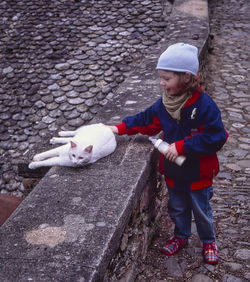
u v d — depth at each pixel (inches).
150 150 101.0
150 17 365.7
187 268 100.7
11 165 283.3
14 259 62.8
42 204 78.3
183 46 78.9
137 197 86.4
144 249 102.0
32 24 381.4
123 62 324.5
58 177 90.1
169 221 122.5
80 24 371.6
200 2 333.4
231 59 305.4
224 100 235.3
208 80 265.7
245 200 134.7
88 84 314.0
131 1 390.6
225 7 453.1
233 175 154.6
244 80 265.0
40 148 114.0
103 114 128.0
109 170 91.7
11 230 70.4
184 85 79.6
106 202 77.9
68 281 57.9
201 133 82.0
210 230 99.2
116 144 106.0
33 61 345.1
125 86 157.9
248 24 392.5
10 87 330.6
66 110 301.7
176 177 91.0
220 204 133.0
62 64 335.6
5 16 394.3
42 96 316.8
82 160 91.7
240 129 198.2
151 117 95.3
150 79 164.9
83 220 72.3
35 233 69.2
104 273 64.1
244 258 103.9
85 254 63.3
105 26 365.1
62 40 357.7
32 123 302.2
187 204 98.4
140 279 96.3
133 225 89.2
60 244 65.9
